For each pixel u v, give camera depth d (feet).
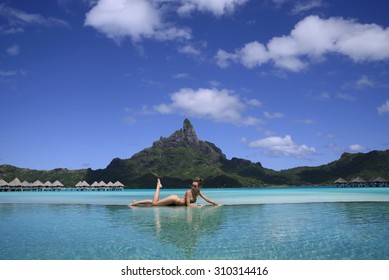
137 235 26.00
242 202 61.16
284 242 23.24
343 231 27.22
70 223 32.68
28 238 25.18
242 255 20.10
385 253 20.31
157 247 22.12
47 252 21.09
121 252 20.99
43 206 54.34
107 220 34.63
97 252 21.07
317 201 62.95
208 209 45.50
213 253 20.58
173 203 51.55
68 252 21.08
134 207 50.08
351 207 48.60
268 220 33.81
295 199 72.38
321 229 28.19
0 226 30.91
